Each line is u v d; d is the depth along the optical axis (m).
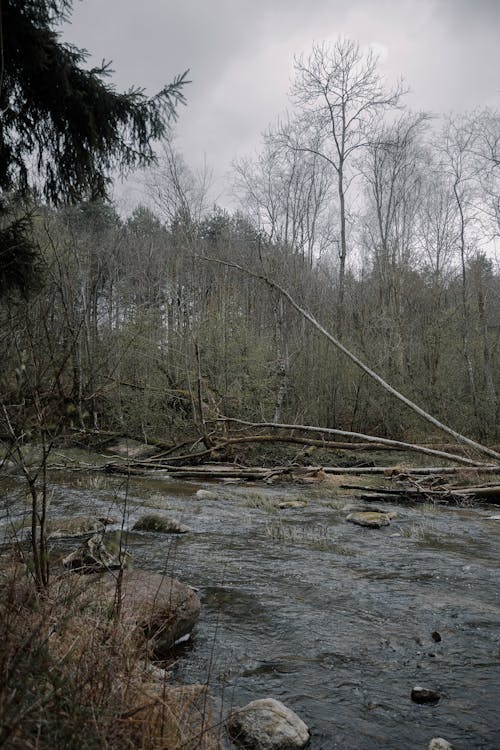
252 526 7.79
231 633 4.13
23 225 6.68
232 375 16.77
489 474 11.68
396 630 4.29
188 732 2.35
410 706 3.19
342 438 18.02
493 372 19.91
